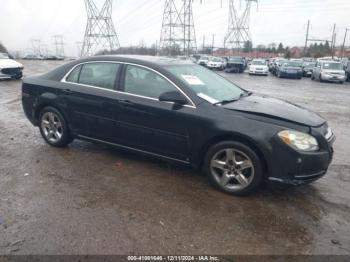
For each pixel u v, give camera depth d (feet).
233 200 12.51
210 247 9.65
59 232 10.12
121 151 17.44
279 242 9.97
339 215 11.63
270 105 13.97
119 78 15.25
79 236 9.95
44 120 18.02
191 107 13.35
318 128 12.46
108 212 11.36
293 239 10.14
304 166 11.88
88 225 10.53
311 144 12.00
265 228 10.68
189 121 13.25
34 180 13.76
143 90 14.56
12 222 10.61
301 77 95.40
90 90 15.92
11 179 13.80
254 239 10.09
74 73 16.84
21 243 9.55
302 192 13.33
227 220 11.08
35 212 11.24
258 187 12.64
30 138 19.67
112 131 15.58
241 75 105.19
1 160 15.93
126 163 15.83
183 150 13.79
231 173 12.87
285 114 12.74
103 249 9.39
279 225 10.87
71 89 16.51
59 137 17.57
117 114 15.07
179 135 13.64
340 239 10.20
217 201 12.39
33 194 12.53
